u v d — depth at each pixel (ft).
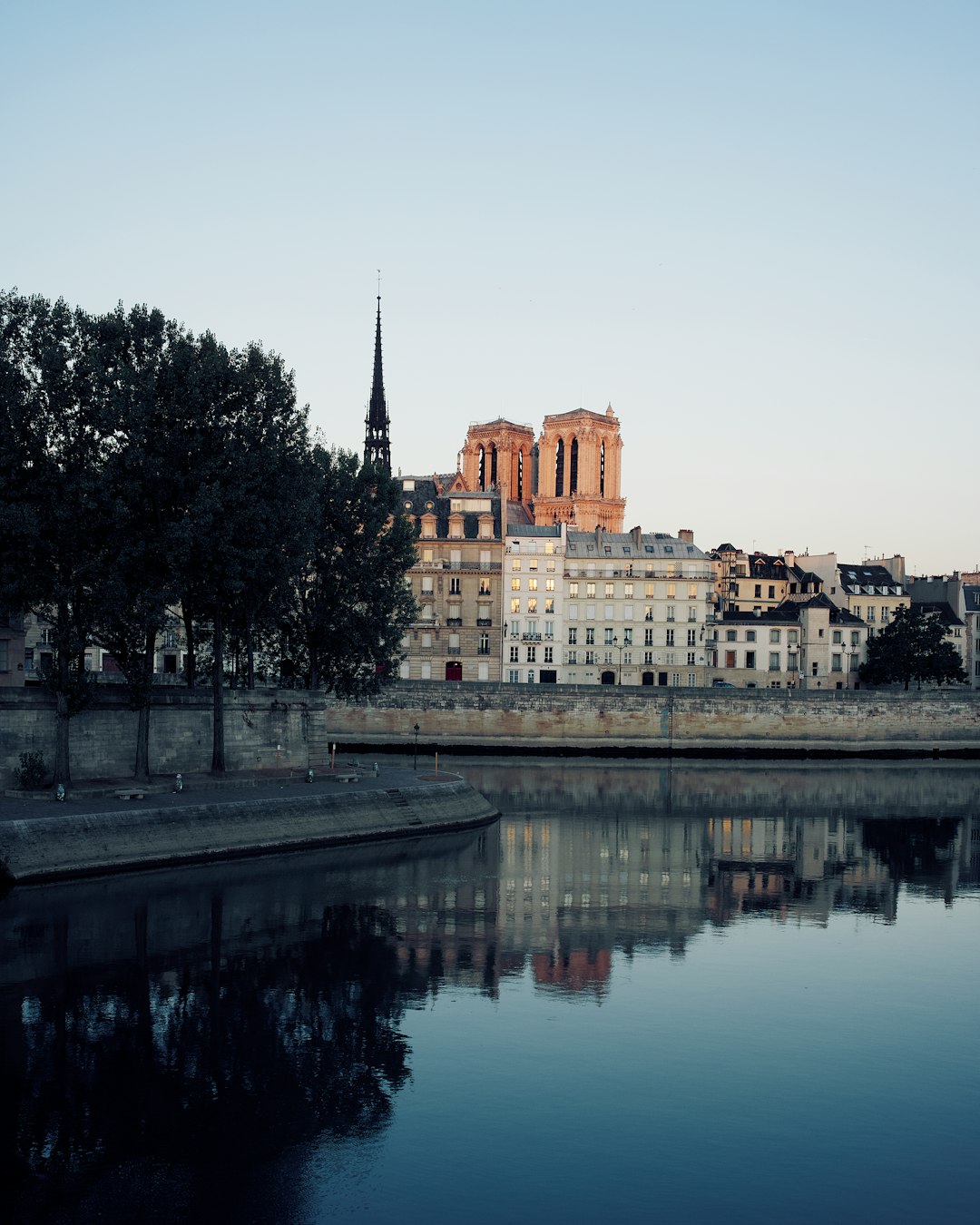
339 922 165.99
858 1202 92.22
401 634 301.63
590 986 141.69
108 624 211.82
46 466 199.52
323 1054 118.52
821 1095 111.45
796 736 433.07
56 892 172.65
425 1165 96.84
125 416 201.98
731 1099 110.42
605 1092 111.34
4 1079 111.34
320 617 284.41
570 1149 100.01
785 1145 101.45
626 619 488.44
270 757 257.75
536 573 484.74
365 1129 103.09
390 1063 117.08
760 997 139.23
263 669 308.19
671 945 161.38
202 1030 124.06
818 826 266.16
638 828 256.73
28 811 187.11
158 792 216.74
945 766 406.82
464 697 422.82
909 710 439.63
